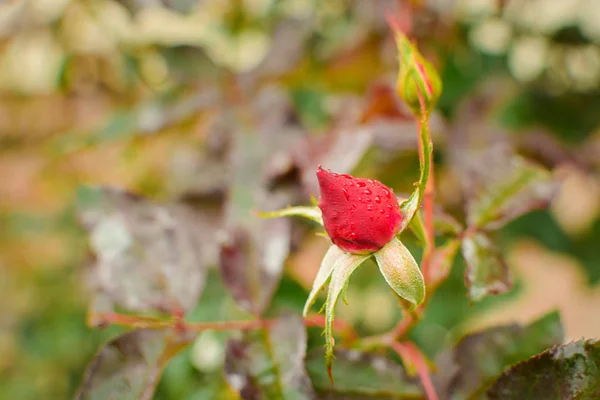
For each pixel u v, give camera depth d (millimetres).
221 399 314
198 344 325
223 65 412
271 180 336
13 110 514
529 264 591
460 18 435
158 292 292
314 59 443
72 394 441
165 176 448
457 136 384
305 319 281
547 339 281
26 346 484
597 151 430
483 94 421
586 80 473
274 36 434
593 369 250
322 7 460
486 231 293
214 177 372
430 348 390
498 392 256
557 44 470
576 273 515
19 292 525
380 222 248
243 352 274
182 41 412
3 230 521
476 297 275
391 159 364
